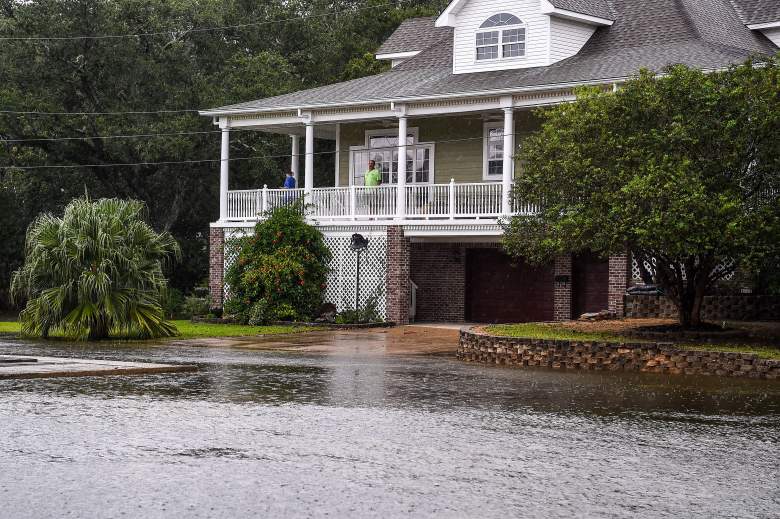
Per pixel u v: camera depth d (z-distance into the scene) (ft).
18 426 41.34
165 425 41.91
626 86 69.41
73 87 148.97
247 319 104.88
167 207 159.53
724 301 85.20
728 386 55.67
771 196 66.28
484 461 35.58
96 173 153.28
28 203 155.12
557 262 101.81
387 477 33.17
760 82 66.23
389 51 127.34
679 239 62.44
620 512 29.37
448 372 62.08
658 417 44.91
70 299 86.74
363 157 116.67
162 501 30.17
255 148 150.30
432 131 111.75
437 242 110.83
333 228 107.76
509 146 96.68
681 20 101.50
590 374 61.52
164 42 152.05
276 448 37.45
